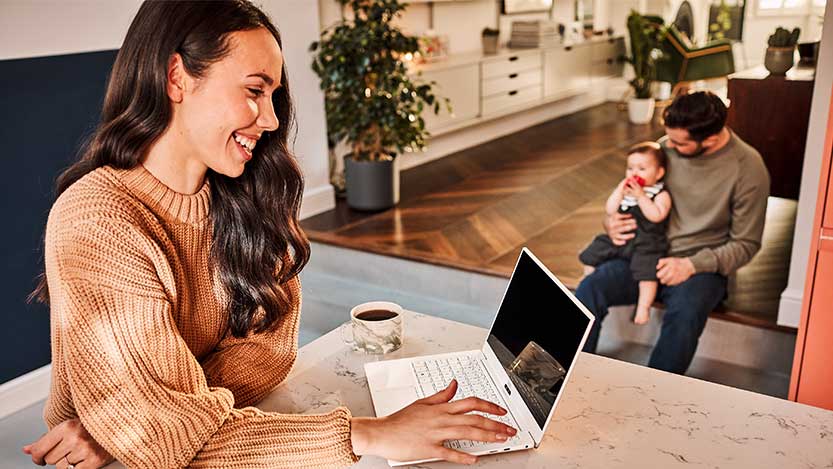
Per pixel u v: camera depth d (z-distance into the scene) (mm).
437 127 5078
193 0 997
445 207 4176
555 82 6395
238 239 1205
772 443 1099
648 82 6574
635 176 2604
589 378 1295
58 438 1091
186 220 1129
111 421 972
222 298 1223
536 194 4410
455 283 3301
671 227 2607
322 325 3117
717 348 2793
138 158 1051
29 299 1232
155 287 1005
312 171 4066
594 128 6402
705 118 2420
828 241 1909
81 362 969
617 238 2631
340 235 3697
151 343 986
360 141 4102
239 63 998
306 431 1034
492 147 5746
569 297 1129
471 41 5816
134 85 1020
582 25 7223
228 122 1020
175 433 979
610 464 1055
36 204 2545
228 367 1221
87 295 965
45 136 2523
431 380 1293
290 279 1310
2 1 2312
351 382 1313
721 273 2539
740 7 8227
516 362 1232
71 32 2533
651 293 2561
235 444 1012
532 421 1120
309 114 3969
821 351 2004
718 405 1203
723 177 2498
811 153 2504
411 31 5102
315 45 3846
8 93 2391
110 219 995
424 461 1076
